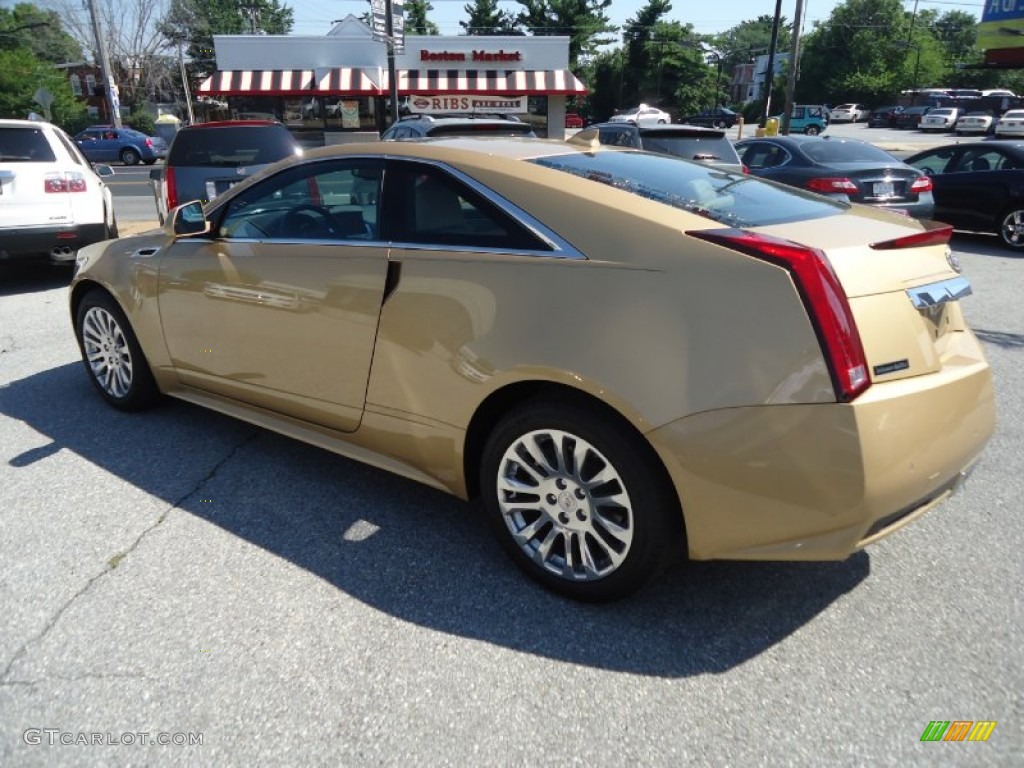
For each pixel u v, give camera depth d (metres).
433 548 3.03
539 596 2.72
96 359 4.52
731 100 97.00
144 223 13.01
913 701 2.21
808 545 2.21
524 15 66.62
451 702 2.22
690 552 2.37
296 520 3.25
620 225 2.45
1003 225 10.13
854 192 9.26
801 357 2.12
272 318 3.35
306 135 28.39
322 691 2.26
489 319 2.62
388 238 2.97
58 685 2.29
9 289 8.03
